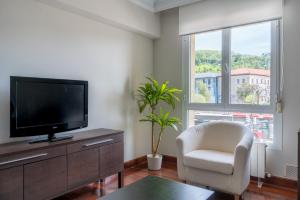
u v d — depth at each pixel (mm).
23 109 2137
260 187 2766
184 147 2658
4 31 2186
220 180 2385
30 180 1901
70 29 2746
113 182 2959
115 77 3328
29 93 2182
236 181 2281
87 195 2566
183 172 2646
